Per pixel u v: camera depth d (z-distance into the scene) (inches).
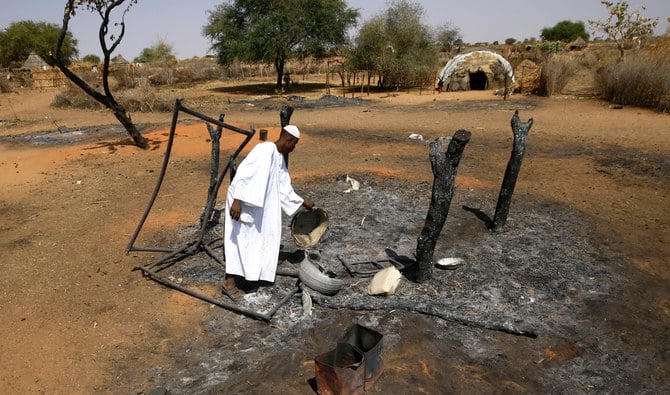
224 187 321.1
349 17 1115.9
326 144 456.4
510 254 217.5
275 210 175.2
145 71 1441.9
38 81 1318.9
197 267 207.6
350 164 371.9
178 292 187.9
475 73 1030.4
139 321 170.1
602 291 188.2
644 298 184.2
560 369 145.9
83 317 172.7
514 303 179.9
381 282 183.3
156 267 208.2
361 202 283.9
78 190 327.9
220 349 154.9
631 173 344.2
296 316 171.3
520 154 227.1
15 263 215.5
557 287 190.5
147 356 152.3
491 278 196.5
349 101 839.1
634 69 673.0
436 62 1121.4
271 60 1120.2
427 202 283.0
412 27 1074.1
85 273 205.2
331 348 154.1
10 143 501.4
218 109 757.9
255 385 138.3
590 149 420.2
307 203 197.2
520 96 829.8
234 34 1155.3
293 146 178.2
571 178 334.6
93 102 802.2
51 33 2102.6
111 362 149.6
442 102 795.4
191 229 250.2
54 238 243.9
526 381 140.4
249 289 188.1
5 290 191.6
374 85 1211.9
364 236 237.3
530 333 158.7
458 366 145.9
